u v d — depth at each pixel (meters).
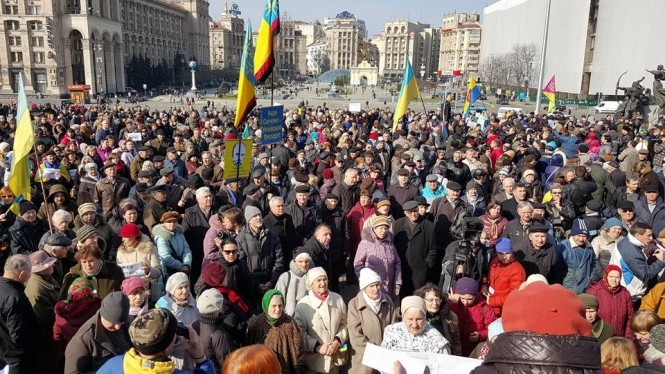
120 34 94.88
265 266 5.94
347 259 7.83
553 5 73.19
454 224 6.97
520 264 5.32
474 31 136.62
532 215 6.14
